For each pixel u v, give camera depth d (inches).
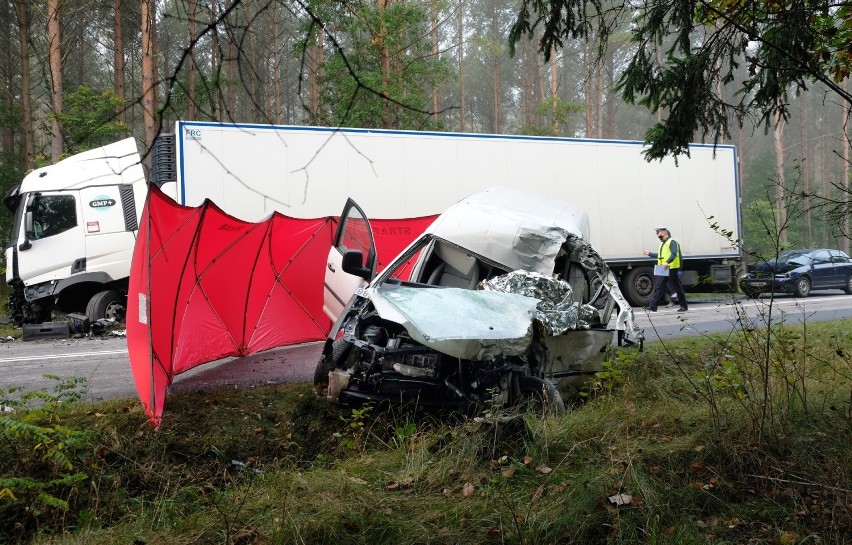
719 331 414.3
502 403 201.6
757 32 212.4
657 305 607.8
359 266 245.3
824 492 156.9
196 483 183.3
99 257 503.2
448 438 187.0
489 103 1827.0
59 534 156.8
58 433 177.6
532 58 1499.8
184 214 223.9
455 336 192.5
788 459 174.4
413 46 719.7
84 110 732.7
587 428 194.4
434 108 1035.9
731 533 145.2
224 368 299.0
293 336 333.1
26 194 495.5
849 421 187.0
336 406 231.5
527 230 249.4
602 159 621.0
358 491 158.9
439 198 560.1
